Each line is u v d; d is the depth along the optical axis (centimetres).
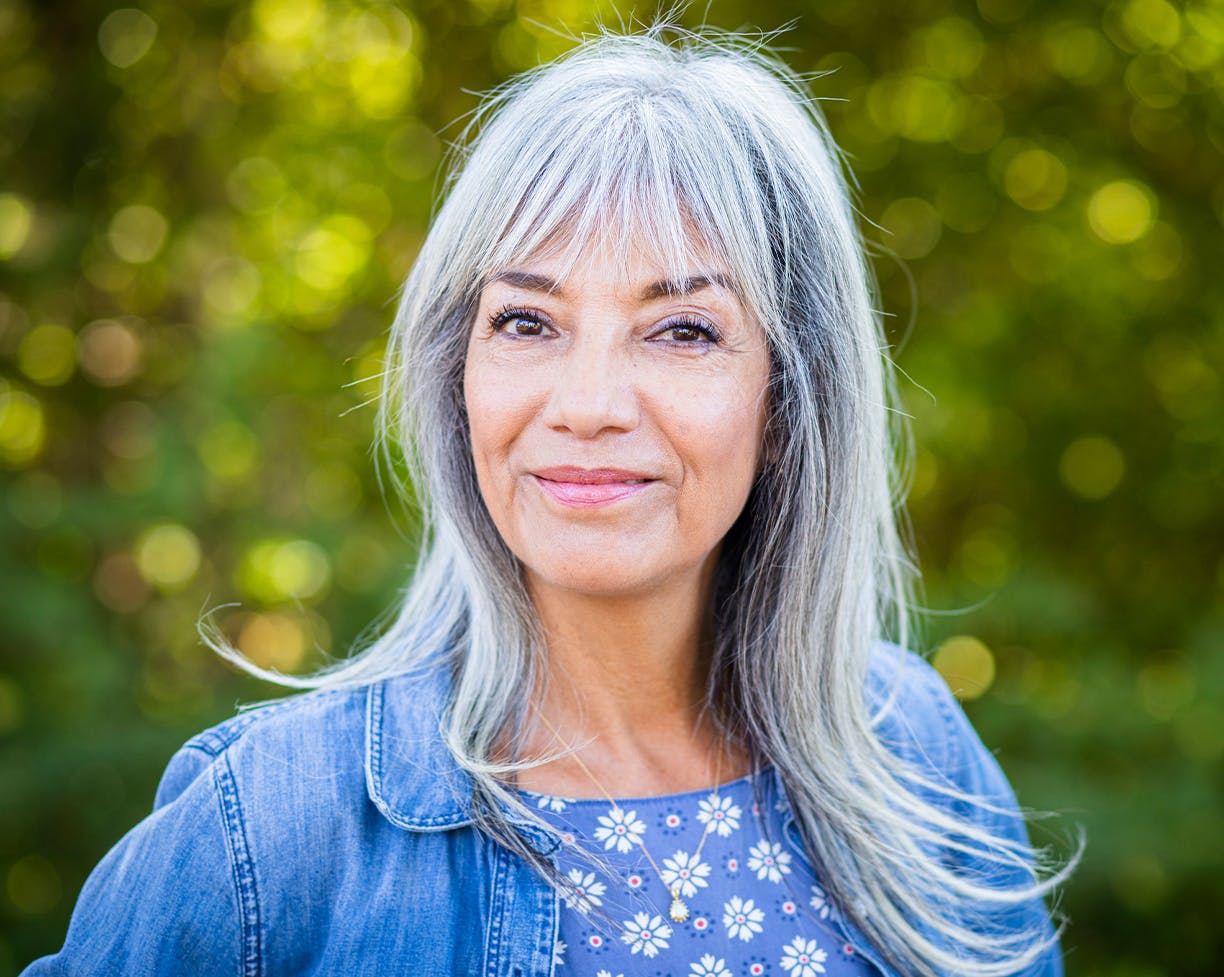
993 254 344
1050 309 346
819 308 137
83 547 296
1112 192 348
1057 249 342
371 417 326
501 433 123
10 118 317
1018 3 328
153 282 331
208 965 120
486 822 127
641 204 120
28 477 311
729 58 146
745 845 137
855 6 327
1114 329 349
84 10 315
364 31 331
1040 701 296
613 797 135
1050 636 309
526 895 125
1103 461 359
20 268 315
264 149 333
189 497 288
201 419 296
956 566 359
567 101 125
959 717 168
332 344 333
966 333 341
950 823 149
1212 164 341
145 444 302
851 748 146
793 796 141
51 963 122
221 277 335
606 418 119
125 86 323
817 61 331
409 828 126
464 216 129
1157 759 291
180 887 120
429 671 141
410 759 130
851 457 142
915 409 332
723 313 124
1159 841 276
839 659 145
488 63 329
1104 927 288
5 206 319
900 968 138
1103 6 328
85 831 275
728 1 319
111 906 122
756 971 130
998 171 340
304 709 134
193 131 329
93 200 325
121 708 285
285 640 308
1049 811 277
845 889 137
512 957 123
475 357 126
